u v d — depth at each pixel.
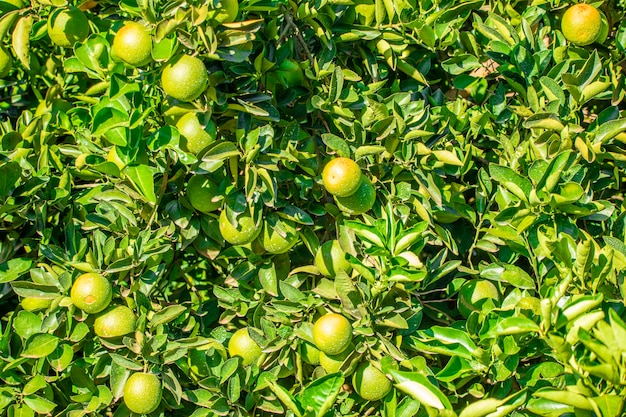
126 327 1.78
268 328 1.84
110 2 2.01
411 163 1.89
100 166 1.79
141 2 1.78
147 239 1.82
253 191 1.77
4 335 1.83
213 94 1.79
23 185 1.86
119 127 1.81
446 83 2.19
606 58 1.96
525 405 1.74
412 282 1.80
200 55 1.75
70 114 2.02
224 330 1.93
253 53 1.92
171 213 1.89
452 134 1.98
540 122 1.83
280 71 1.92
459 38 2.02
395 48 1.97
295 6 1.90
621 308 1.75
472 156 2.01
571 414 1.72
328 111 1.90
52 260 1.84
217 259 2.10
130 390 1.75
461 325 1.88
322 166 1.96
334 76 1.86
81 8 2.03
